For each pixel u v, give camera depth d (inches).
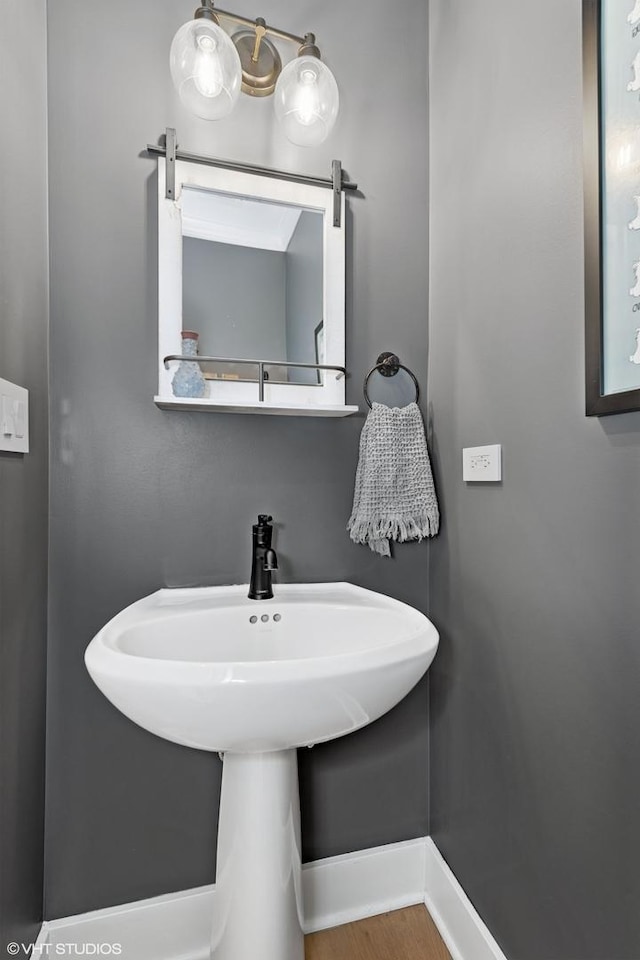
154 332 43.3
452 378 46.8
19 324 34.9
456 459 45.9
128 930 41.9
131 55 42.8
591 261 29.3
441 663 48.8
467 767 44.1
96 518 42.0
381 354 49.8
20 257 35.2
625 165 27.4
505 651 38.8
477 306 42.6
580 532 31.2
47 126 40.5
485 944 40.2
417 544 51.3
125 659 27.2
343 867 47.9
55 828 40.8
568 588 32.2
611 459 28.9
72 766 41.2
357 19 49.7
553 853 33.5
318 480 48.1
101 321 42.1
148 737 43.0
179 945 43.1
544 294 34.4
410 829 50.7
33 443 37.7
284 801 36.7
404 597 50.8
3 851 32.6
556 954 33.1
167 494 43.8
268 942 35.3
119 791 42.3
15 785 34.5
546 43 34.0
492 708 40.4
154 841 43.2
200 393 43.1
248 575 45.9
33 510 37.7
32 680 37.6
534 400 35.4
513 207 37.8
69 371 41.3
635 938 27.2
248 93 46.1
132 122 42.8
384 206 50.3
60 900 40.9
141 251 43.0
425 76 51.6
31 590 37.4
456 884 45.2
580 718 31.3
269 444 46.7
